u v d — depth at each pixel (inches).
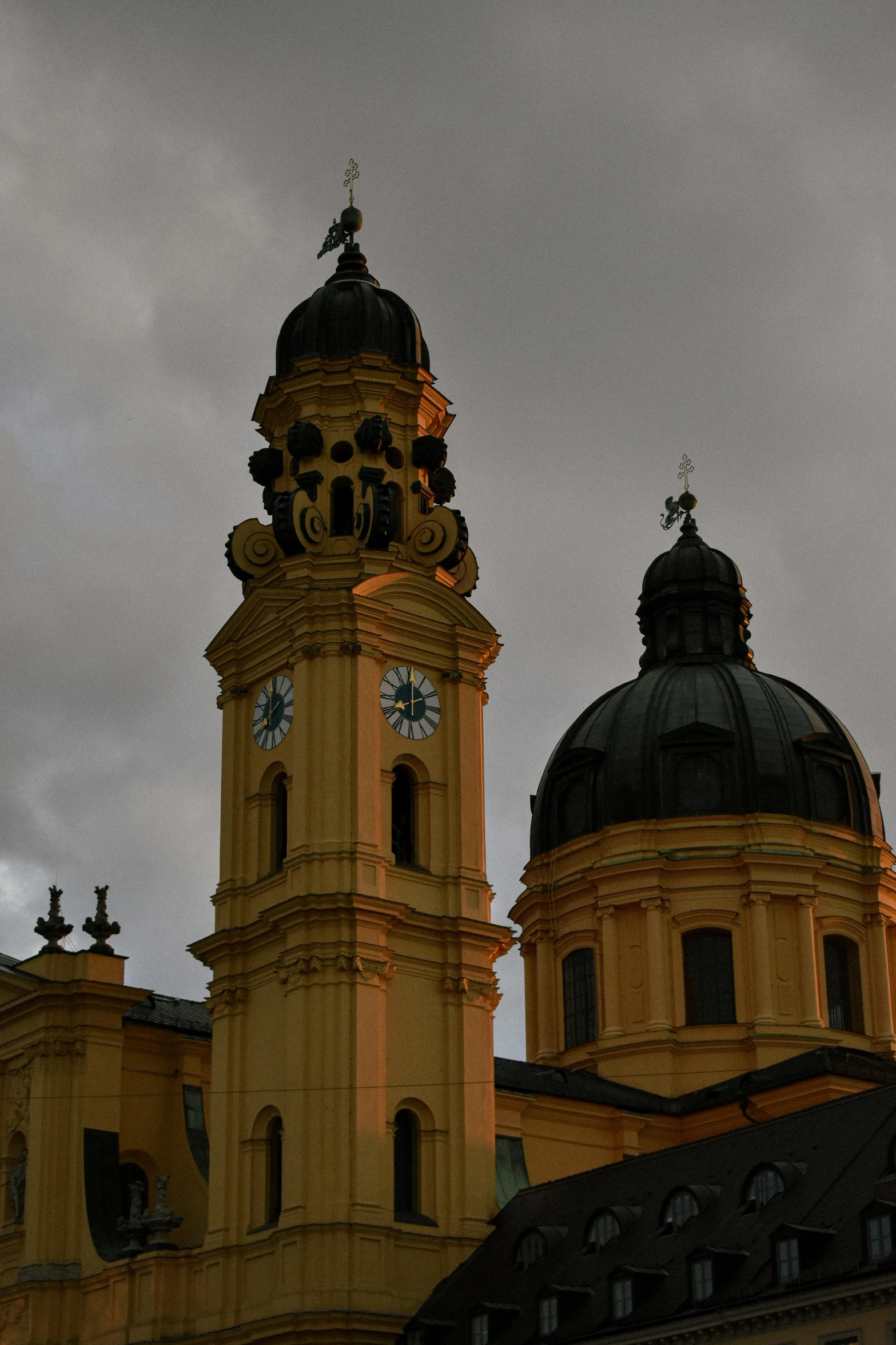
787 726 4488.2
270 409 3855.8
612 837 4424.2
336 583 3604.8
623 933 4372.5
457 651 3666.3
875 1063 3880.4
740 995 4254.4
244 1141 3405.5
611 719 4606.3
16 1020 3772.1
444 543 3715.6
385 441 3730.3
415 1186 3371.1
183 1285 3376.0
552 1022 4463.6
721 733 4434.1
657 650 4778.5
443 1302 3218.5
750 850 4313.5
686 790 4429.1
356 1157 3255.4
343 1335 3142.2
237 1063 3464.6
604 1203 3179.1
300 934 3376.0
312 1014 3336.6
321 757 3489.2
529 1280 3110.2
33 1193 3599.9
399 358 3848.4
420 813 3575.3
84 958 3722.9
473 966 3494.1
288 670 3602.4
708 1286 2728.8
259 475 3826.3
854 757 4547.2
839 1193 2733.8
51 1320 3511.3
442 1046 3440.0
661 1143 3971.5
